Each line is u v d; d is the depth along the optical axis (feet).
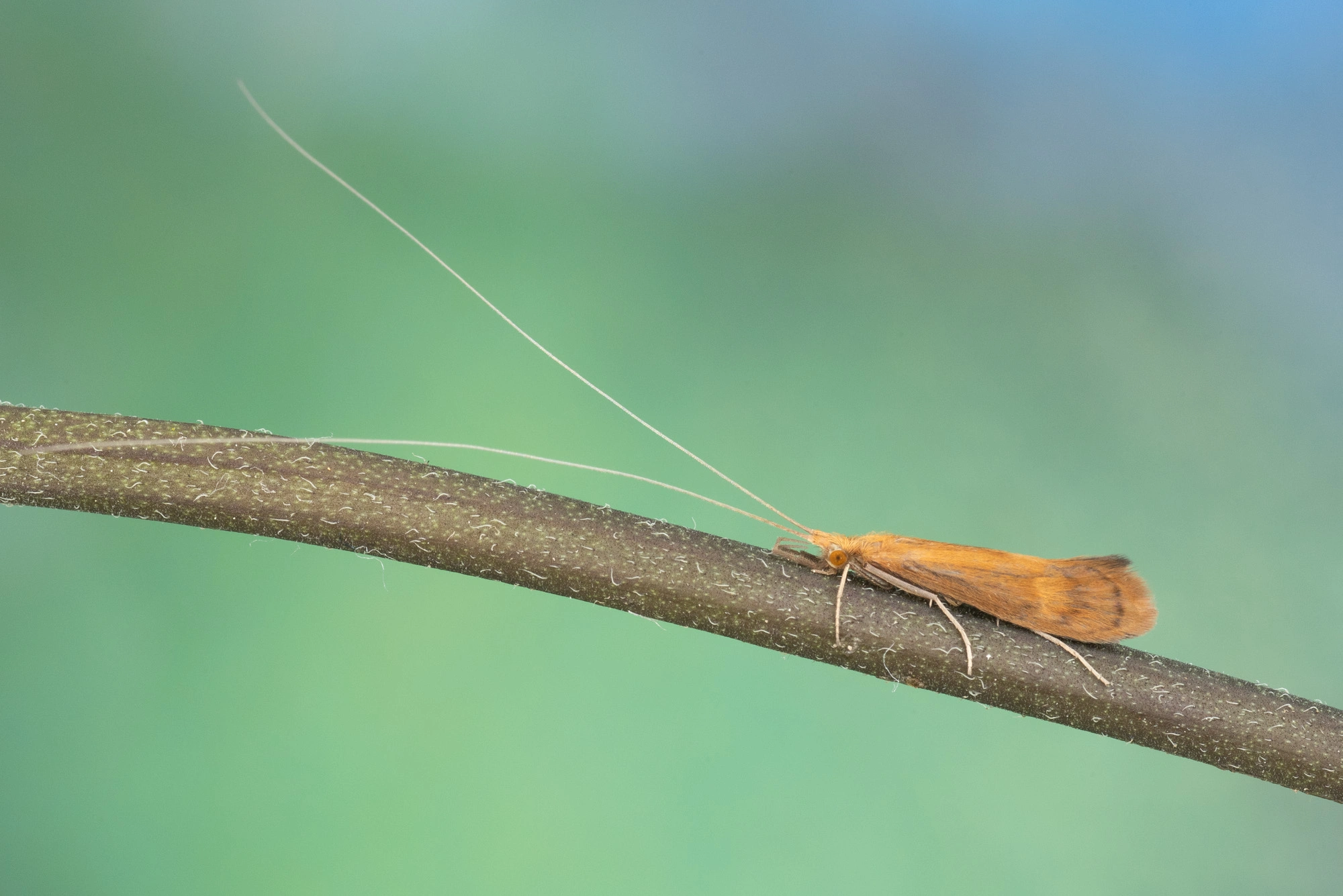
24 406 0.43
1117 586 0.44
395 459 0.44
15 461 0.43
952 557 0.44
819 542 0.44
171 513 0.43
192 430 0.43
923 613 0.44
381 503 0.43
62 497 0.43
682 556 0.43
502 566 0.43
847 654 0.44
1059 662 0.44
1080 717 0.44
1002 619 0.44
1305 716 0.43
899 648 0.43
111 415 0.43
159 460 0.43
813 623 0.43
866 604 0.44
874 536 0.44
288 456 0.43
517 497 0.43
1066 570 0.44
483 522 0.43
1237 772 0.44
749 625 0.43
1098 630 0.44
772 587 0.43
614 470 0.43
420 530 0.43
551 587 0.43
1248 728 0.43
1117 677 0.44
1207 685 0.44
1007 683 0.44
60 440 0.43
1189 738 0.43
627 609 0.43
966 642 0.44
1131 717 0.43
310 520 0.43
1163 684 0.43
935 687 0.44
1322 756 0.43
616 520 0.44
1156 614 0.44
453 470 0.44
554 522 0.43
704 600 0.43
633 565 0.43
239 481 0.43
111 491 0.43
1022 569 0.44
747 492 0.44
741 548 0.44
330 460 0.43
